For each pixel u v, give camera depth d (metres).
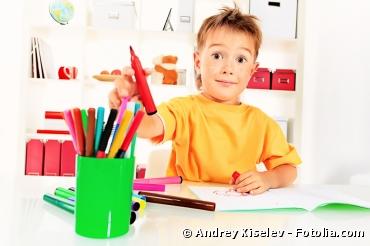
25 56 2.31
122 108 0.44
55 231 0.43
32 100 2.50
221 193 0.69
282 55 2.59
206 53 1.19
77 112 0.43
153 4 2.52
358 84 2.25
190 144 1.12
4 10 2.37
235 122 1.15
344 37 2.29
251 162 1.11
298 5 2.37
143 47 2.53
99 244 0.39
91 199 0.41
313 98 2.32
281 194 0.69
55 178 0.86
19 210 0.53
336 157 2.30
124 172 0.42
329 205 0.62
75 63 2.53
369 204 0.61
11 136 2.35
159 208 0.57
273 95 2.56
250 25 1.19
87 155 0.42
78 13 2.54
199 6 2.54
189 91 2.38
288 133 2.43
